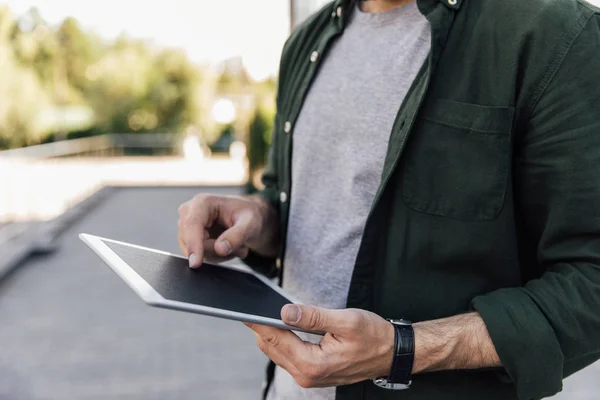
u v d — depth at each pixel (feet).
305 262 4.14
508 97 3.15
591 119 2.94
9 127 77.30
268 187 4.85
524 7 3.17
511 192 3.23
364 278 3.56
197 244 3.78
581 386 11.91
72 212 37.86
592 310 2.86
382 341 2.93
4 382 13.10
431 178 3.36
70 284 21.70
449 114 3.31
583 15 3.05
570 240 3.03
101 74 94.43
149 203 43.98
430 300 3.40
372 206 3.50
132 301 19.43
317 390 3.94
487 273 3.32
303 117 4.27
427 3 3.50
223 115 69.05
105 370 13.78
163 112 95.86
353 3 4.18
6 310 18.53
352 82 3.95
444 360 2.99
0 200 28.04
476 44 3.29
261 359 14.47
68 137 88.74
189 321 17.39
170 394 12.52
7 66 77.77
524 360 2.91
